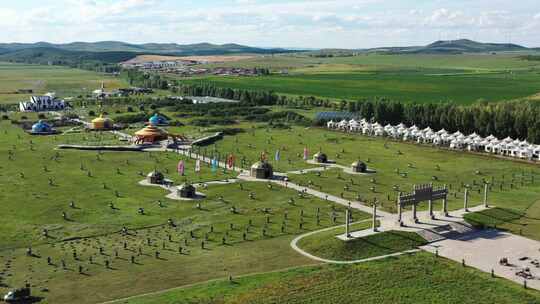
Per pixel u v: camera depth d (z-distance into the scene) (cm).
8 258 13188
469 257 13625
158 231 15212
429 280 12256
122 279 12125
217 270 12669
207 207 17338
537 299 11394
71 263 12950
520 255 13788
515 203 18050
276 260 13300
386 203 17938
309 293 11500
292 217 16450
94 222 15800
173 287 11750
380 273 12569
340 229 15175
